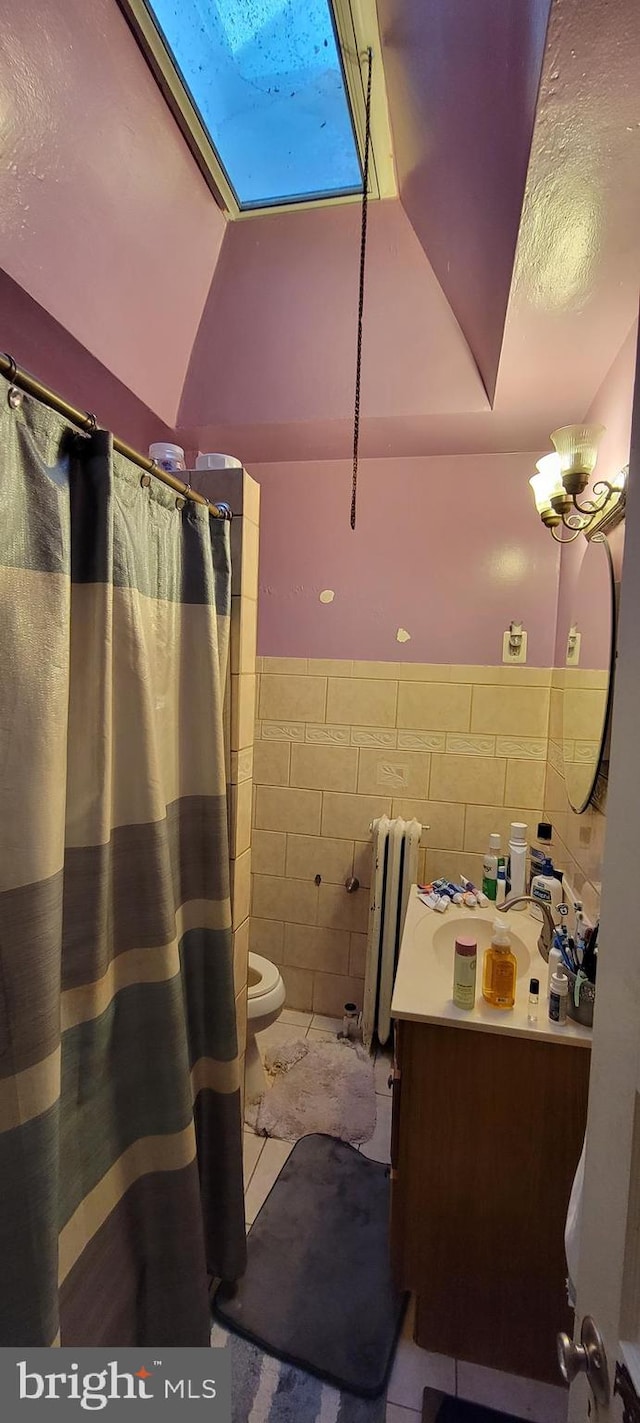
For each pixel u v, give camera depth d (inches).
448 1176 47.3
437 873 86.3
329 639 88.7
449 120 38.8
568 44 25.1
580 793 59.5
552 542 80.2
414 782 86.7
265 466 89.2
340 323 62.5
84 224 46.0
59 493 29.2
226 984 48.4
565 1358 21.7
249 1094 72.9
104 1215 37.1
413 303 59.7
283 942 93.0
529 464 80.4
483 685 83.4
